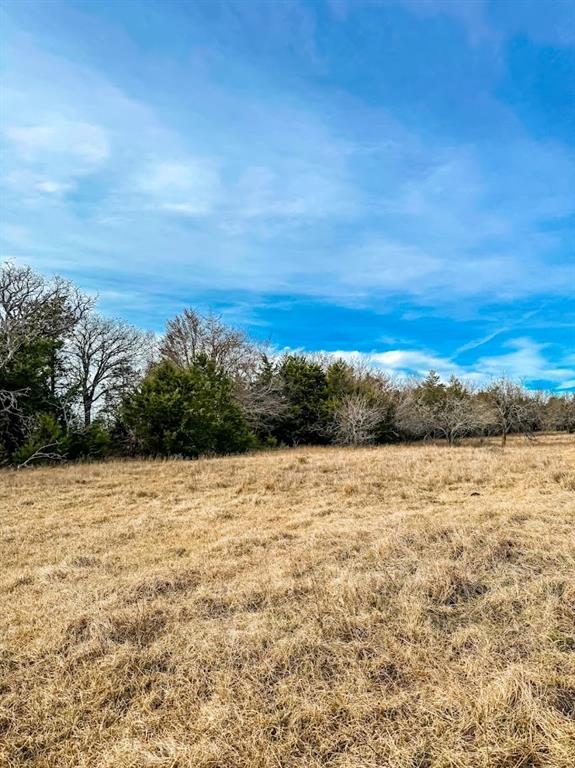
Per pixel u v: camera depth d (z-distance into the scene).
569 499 6.29
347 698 2.33
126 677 2.57
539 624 2.90
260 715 2.23
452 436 28.02
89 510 6.91
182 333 27.09
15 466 13.26
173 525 5.91
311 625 3.02
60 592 3.74
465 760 1.93
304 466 10.91
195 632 3.01
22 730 2.22
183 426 16.06
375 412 26.39
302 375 27.05
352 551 4.39
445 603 3.27
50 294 17.98
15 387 14.78
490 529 4.73
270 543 4.92
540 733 2.04
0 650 2.85
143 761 2.00
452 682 2.41
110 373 22.45
